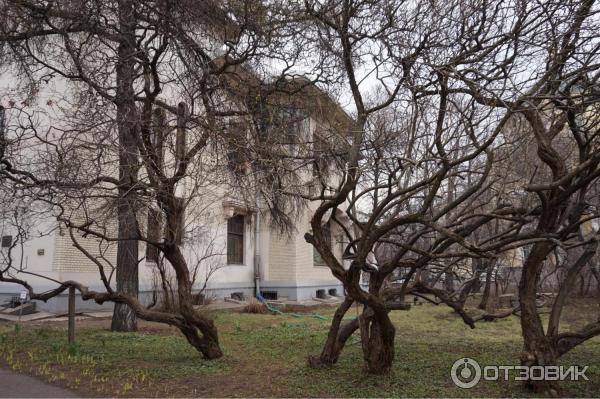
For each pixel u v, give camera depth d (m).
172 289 12.53
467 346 9.43
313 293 22.41
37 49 7.95
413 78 6.52
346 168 6.69
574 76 5.89
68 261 13.87
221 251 16.16
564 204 6.07
